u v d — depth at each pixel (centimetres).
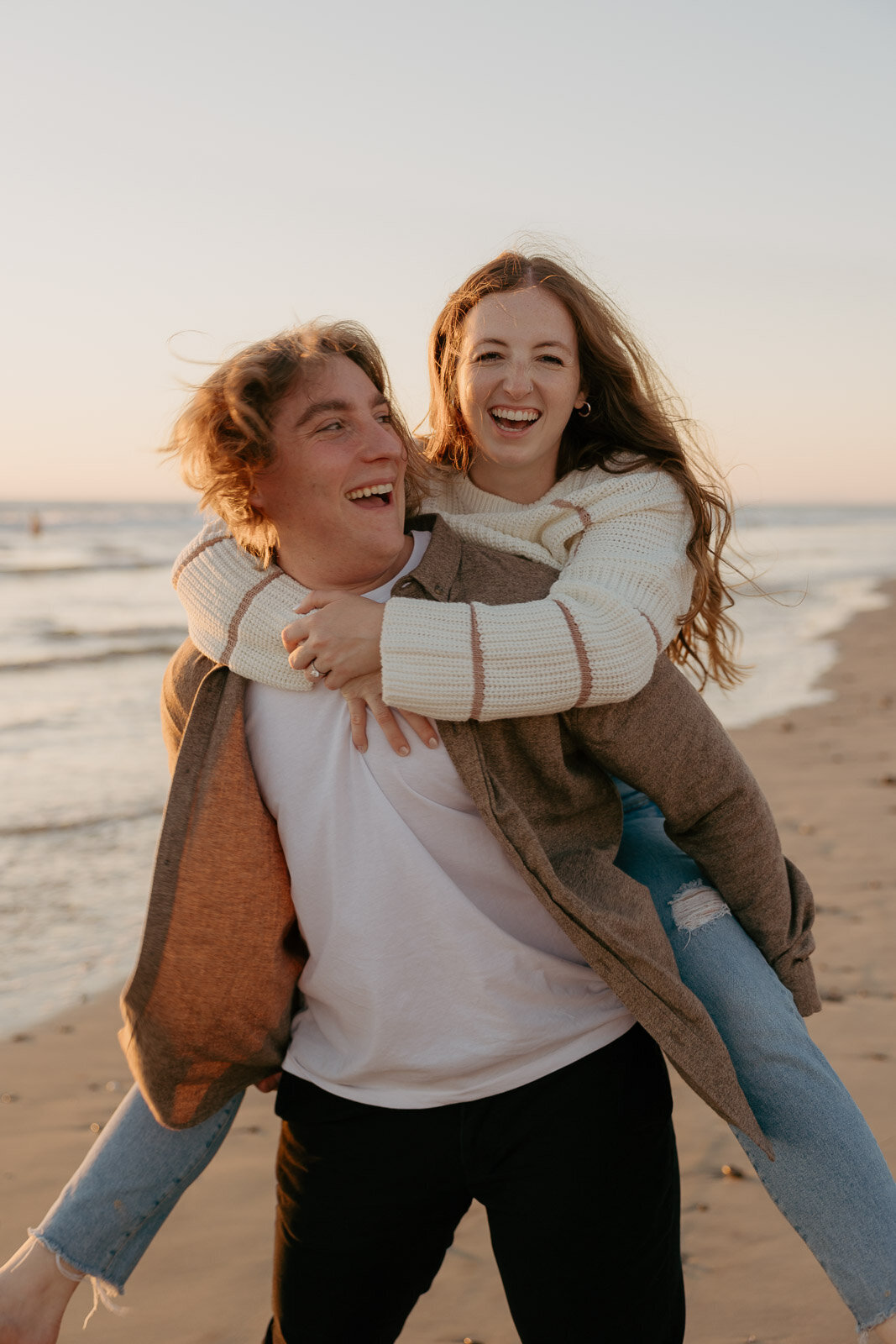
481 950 163
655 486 197
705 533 210
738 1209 284
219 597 177
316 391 163
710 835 178
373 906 164
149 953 166
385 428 172
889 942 437
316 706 170
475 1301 255
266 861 172
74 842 669
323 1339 170
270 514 172
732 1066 167
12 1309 175
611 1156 162
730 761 173
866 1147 163
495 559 184
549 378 202
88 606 2328
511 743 168
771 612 2130
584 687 158
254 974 172
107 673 1426
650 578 178
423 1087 163
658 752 168
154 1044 171
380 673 163
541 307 203
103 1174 182
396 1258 169
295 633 165
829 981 402
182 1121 176
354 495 168
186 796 169
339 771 167
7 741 989
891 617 2000
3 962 482
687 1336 238
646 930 167
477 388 204
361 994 165
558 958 169
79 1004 439
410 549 184
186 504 11288
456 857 166
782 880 183
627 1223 162
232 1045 175
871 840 580
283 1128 180
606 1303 161
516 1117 161
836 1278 161
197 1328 251
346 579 176
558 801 173
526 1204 160
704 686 237
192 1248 280
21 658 1551
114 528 6325
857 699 1096
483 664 157
